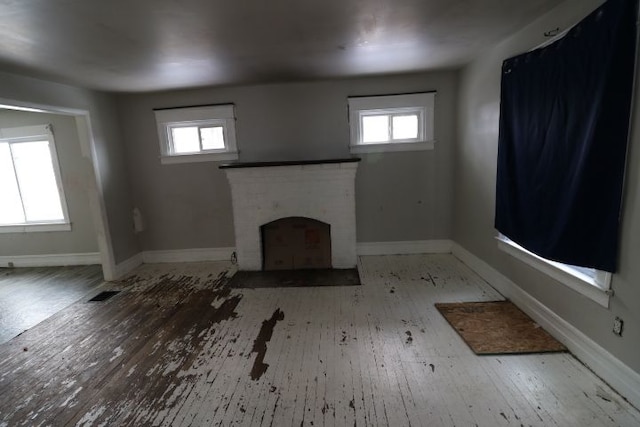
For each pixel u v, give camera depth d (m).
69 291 3.66
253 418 1.75
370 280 3.53
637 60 1.57
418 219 4.26
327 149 4.14
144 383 2.07
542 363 2.06
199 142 4.28
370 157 4.13
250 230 3.94
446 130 4.02
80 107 3.56
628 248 1.67
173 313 3.01
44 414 1.85
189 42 2.33
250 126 4.13
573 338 2.12
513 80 2.54
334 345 2.38
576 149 1.90
